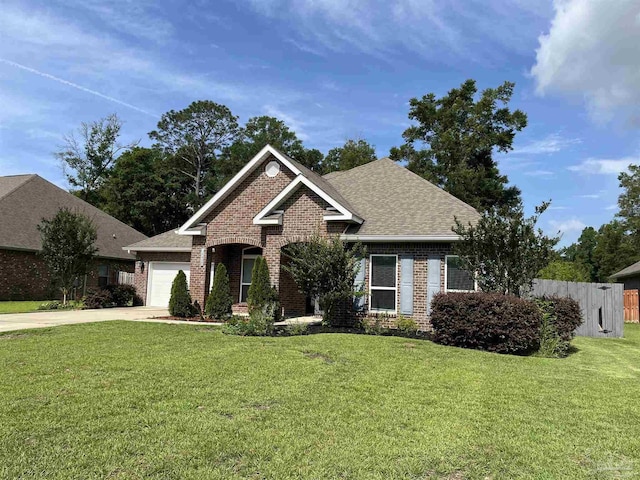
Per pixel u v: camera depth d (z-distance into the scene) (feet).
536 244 40.98
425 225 51.62
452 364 30.91
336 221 54.60
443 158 124.77
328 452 15.97
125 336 38.91
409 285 50.90
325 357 31.42
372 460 15.47
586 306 57.77
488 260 41.86
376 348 34.81
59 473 13.85
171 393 22.03
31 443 15.93
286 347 34.22
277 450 16.01
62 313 61.72
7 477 13.50
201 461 14.98
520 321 37.29
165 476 13.92
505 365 31.76
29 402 20.31
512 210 42.04
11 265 82.94
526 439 17.83
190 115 186.91
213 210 60.80
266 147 58.59
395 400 22.20
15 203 92.63
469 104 128.26
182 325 47.88
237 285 65.92
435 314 40.37
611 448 17.13
